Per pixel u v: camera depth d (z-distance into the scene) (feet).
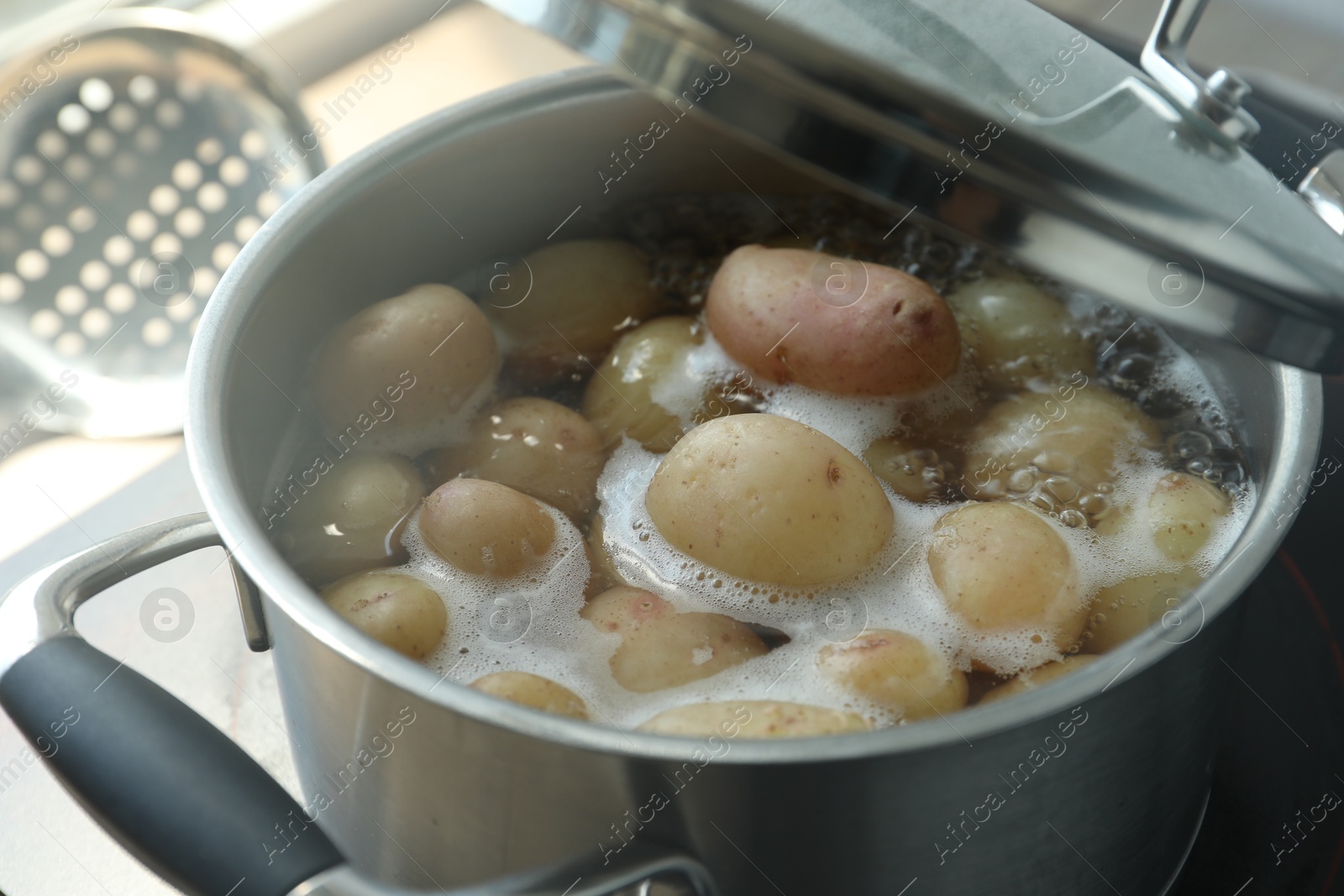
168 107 1.91
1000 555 1.35
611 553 1.41
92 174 1.91
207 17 2.33
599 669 1.33
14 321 1.92
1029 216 1.29
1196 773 1.34
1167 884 1.40
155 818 1.17
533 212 1.64
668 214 1.71
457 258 1.62
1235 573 1.19
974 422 1.51
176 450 1.92
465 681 1.34
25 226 1.90
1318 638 1.55
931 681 1.31
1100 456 1.46
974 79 1.28
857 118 1.28
